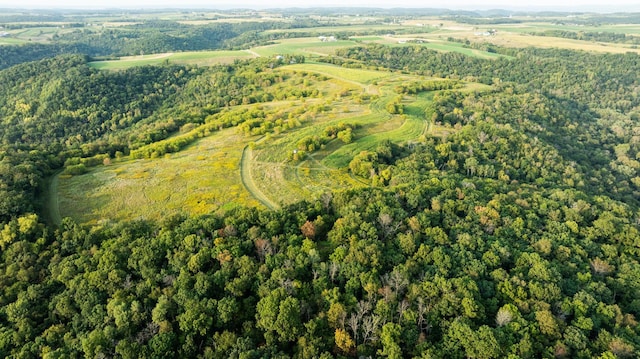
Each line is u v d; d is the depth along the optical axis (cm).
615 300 7950
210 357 6062
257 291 7200
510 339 6238
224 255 7925
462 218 9719
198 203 11281
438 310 6775
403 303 6806
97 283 7588
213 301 6894
